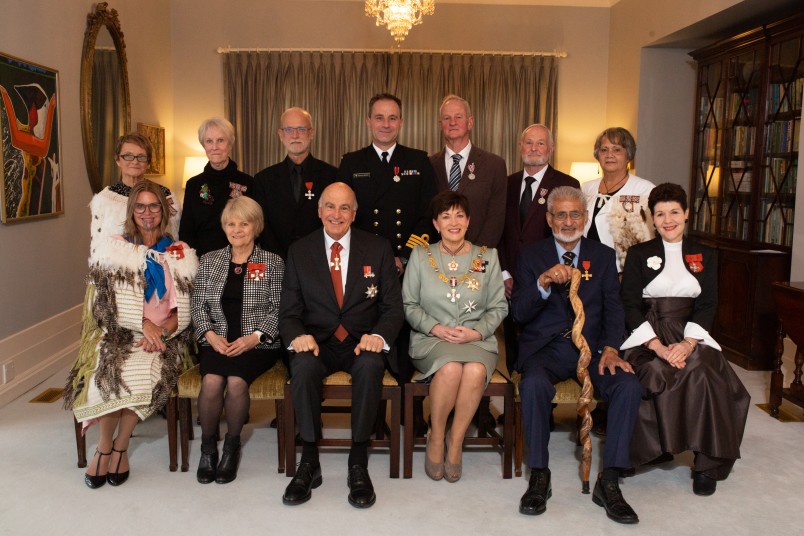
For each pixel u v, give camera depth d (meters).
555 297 2.81
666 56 6.21
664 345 2.81
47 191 4.12
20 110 3.79
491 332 2.80
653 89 6.24
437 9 6.80
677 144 6.31
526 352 2.78
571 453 3.01
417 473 2.78
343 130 6.85
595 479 2.72
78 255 4.65
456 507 2.48
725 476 2.64
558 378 2.71
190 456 2.93
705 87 5.47
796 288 3.32
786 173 4.37
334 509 2.46
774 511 2.46
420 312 2.84
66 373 4.18
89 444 3.06
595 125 7.03
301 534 2.28
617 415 2.48
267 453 2.98
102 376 2.60
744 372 4.30
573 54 6.94
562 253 2.86
